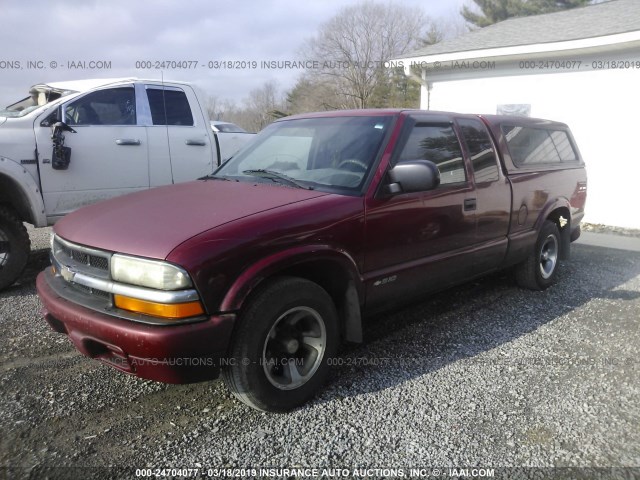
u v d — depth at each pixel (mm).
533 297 5207
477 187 4223
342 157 3666
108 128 5832
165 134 6289
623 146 9195
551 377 3482
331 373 3506
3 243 5039
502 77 10602
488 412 3043
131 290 2631
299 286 2939
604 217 9609
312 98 37375
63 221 3395
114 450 2641
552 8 32344
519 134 5043
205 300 2592
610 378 3477
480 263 4383
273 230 2848
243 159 4250
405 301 3832
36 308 4672
